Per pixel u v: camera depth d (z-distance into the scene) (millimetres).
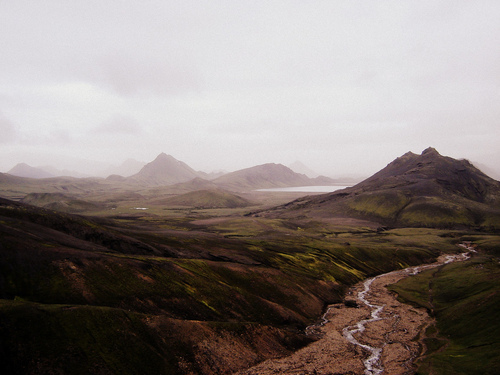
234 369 61750
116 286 74062
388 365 65250
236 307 86312
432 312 99438
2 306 51688
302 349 74000
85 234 108375
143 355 55562
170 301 77188
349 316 99125
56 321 53344
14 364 45250
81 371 48094
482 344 66812
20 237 77938
